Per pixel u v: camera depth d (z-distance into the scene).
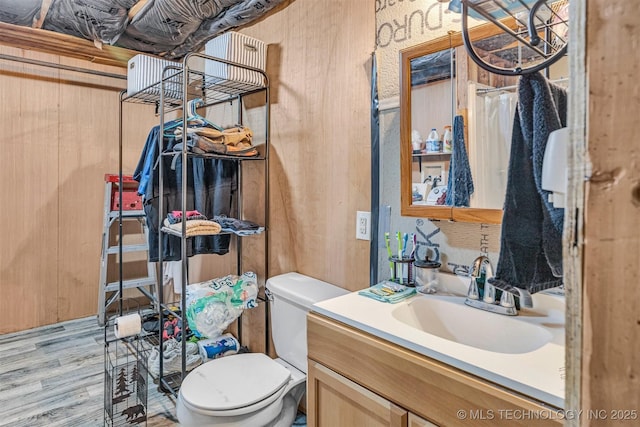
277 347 1.83
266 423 1.46
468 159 1.21
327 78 1.78
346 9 1.68
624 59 0.33
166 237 2.23
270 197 2.16
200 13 2.28
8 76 2.82
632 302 0.33
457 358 0.84
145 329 2.75
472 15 1.20
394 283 1.40
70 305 3.16
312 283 1.80
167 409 1.96
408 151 1.36
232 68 1.97
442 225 1.35
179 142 2.00
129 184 3.13
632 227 0.32
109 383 1.94
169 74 2.42
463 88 1.21
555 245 0.87
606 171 0.34
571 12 0.37
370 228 1.60
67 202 3.12
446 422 0.84
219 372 1.59
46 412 1.91
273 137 2.13
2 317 2.87
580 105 0.36
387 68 1.51
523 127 0.91
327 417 1.14
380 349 0.98
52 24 2.66
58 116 3.05
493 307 1.15
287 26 2.00
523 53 1.07
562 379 0.75
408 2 1.43
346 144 1.70
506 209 0.93
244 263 2.39
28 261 2.97
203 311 2.03
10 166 2.87
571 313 0.37
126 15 2.51
